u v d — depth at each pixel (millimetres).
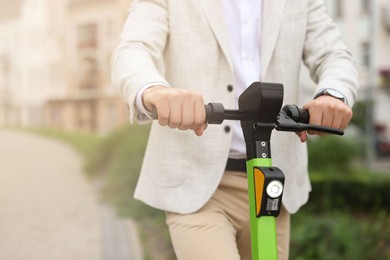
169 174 1653
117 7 13672
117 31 13734
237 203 1688
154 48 1601
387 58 19328
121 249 5207
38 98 15352
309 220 5066
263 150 1285
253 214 1291
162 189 1657
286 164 1714
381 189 6668
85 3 14383
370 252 4457
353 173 8484
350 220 5344
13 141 14992
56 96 15133
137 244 5387
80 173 11258
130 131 10141
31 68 15109
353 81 1608
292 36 1717
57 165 12273
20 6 15117
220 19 1639
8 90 15391
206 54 1639
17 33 15188
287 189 1712
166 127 1680
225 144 1632
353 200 6672
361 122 12352
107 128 14086
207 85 1637
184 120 1225
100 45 14219
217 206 1659
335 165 8508
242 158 1690
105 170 10602
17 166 12039
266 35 1682
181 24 1648
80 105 14688
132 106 1374
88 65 14516
